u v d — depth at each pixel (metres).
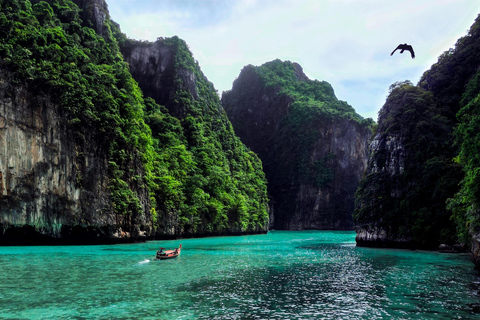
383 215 57.00
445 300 19.94
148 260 33.81
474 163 30.83
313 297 20.58
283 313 17.41
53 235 46.44
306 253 45.00
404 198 55.66
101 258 34.62
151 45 109.56
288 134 183.75
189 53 117.00
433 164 53.06
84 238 48.94
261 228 114.38
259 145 197.50
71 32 65.94
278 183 175.88
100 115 52.19
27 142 45.56
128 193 53.88
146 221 58.06
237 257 39.03
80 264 30.66
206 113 108.94
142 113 70.19
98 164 50.59
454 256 42.09
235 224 93.31
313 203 164.62
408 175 56.22
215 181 84.38
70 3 76.88
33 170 45.62
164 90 103.62
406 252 47.38
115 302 18.66
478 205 28.50
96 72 56.03
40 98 46.97
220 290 21.88
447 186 49.78
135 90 69.00
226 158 105.44
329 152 172.62
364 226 58.91
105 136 52.03
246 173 117.75
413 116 60.25
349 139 173.12
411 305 18.92
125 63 77.25
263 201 123.44
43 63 49.06
